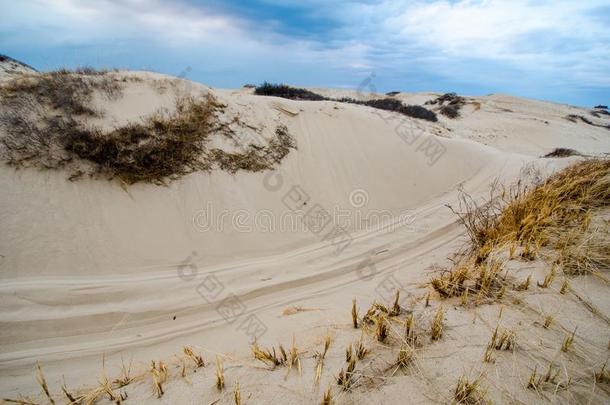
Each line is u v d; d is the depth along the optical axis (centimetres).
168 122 653
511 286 267
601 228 320
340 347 232
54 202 507
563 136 2242
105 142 562
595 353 183
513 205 425
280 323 348
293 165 793
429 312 256
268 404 178
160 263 514
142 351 345
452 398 163
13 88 596
